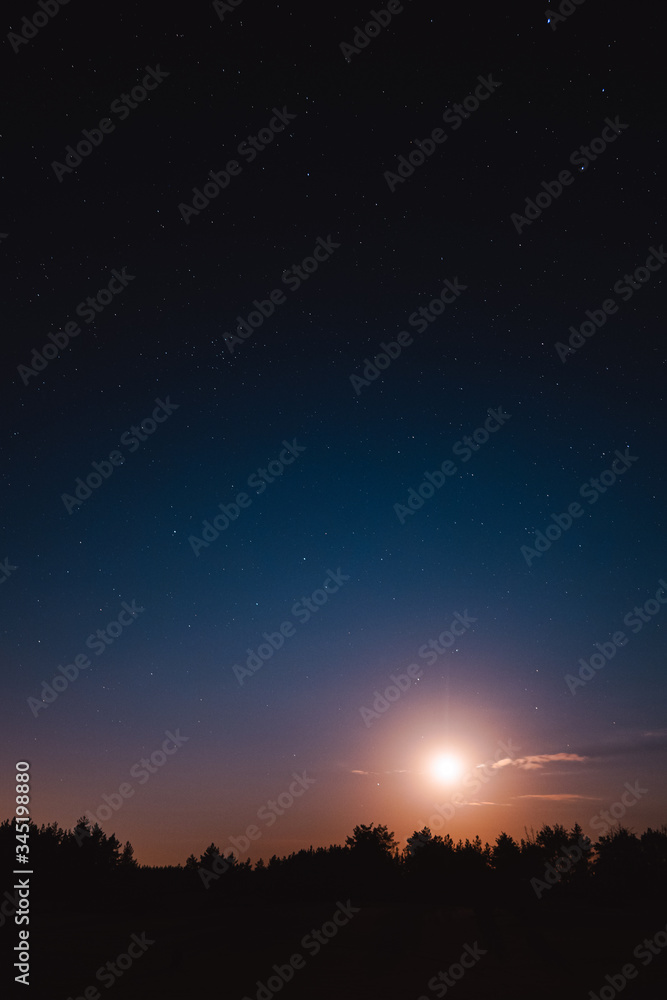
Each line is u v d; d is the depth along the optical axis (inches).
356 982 903.1
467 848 2279.8
